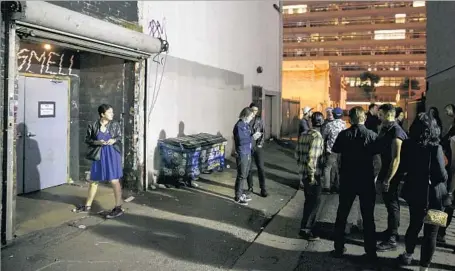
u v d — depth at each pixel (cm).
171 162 817
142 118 766
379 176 525
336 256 482
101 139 595
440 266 458
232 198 749
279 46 1928
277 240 535
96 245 493
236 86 1341
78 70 802
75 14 545
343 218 477
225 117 1241
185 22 947
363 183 462
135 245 498
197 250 492
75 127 809
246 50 1448
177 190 791
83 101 802
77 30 552
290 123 2236
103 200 690
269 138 1848
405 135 495
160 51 785
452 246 518
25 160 710
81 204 657
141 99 761
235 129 714
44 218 581
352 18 8938
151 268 436
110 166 599
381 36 8894
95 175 603
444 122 1141
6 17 465
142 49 718
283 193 813
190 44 979
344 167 475
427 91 1379
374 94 8700
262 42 1653
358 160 464
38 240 500
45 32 525
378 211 682
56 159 776
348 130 478
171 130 886
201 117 1055
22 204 646
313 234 544
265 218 638
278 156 1355
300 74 3862
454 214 661
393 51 8869
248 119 716
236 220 619
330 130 746
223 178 927
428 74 1357
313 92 3828
